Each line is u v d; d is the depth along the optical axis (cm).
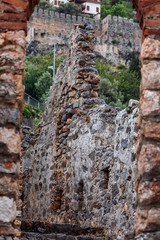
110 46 8738
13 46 652
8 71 646
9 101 639
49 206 1359
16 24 657
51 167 1401
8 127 634
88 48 1334
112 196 962
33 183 1533
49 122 1484
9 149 628
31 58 7031
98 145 1134
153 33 632
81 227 1002
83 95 1274
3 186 619
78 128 1241
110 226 964
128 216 873
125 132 946
